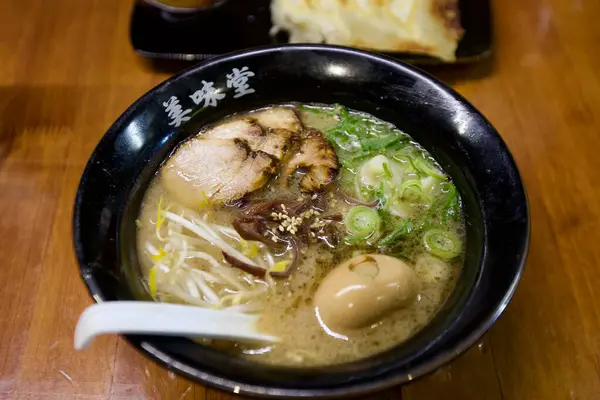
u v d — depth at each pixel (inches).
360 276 11.0
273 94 14.2
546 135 15.8
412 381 9.2
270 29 17.3
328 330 11.1
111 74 17.2
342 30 16.9
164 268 12.2
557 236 13.9
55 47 17.9
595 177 14.9
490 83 16.8
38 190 15.0
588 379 12.0
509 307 12.9
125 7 18.8
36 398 12.0
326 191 13.2
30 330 12.9
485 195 11.7
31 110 16.5
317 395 9.0
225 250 12.5
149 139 13.0
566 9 18.5
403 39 16.7
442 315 10.7
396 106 13.4
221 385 9.2
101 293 10.3
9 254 14.0
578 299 13.0
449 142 12.7
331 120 14.4
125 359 12.4
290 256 12.3
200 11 17.7
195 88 13.4
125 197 12.3
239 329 10.9
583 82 16.8
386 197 13.0
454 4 17.6
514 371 12.1
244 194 13.1
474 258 11.3
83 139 15.9
